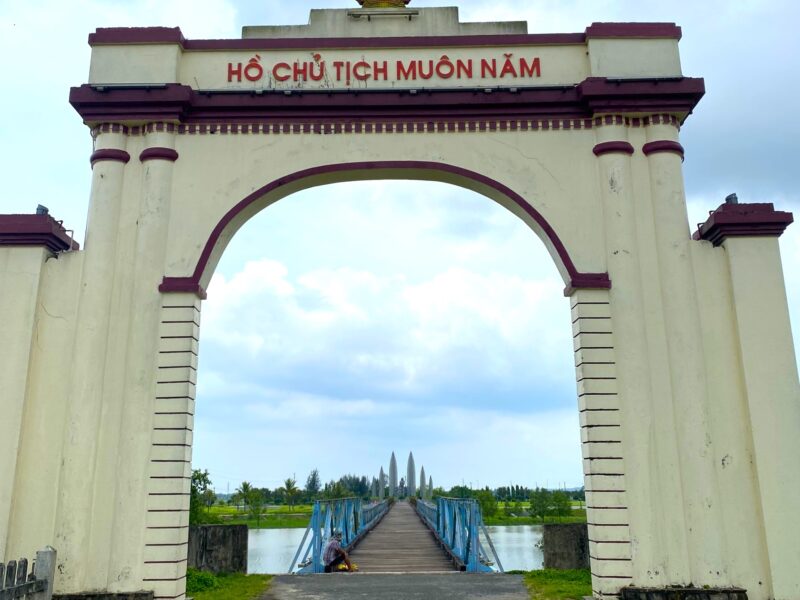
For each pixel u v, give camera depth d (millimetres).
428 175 12266
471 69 12453
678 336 11047
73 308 11258
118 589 10195
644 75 12227
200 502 18938
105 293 11234
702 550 10336
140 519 10469
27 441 10734
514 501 92625
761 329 10984
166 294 11281
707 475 10539
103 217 11516
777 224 11188
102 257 11344
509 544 37500
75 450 10594
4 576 7469
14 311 10953
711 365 11094
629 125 12102
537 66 12477
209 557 13844
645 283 11398
